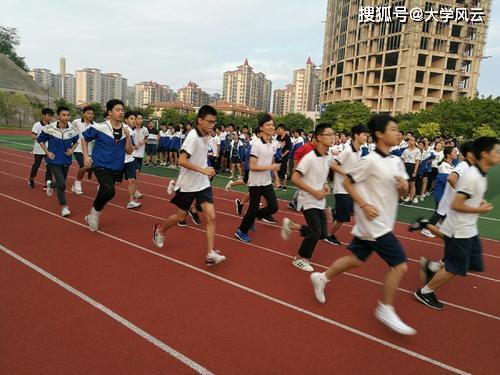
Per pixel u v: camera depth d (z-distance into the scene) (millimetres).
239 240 5473
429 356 2824
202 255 4707
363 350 2848
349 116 51312
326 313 3387
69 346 2695
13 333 2816
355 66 67062
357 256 3209
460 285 4281
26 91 53781
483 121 38062
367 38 63938
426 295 3674
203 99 125375
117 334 2873
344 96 69438
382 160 2910
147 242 5086
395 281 2922
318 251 5258
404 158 9922
